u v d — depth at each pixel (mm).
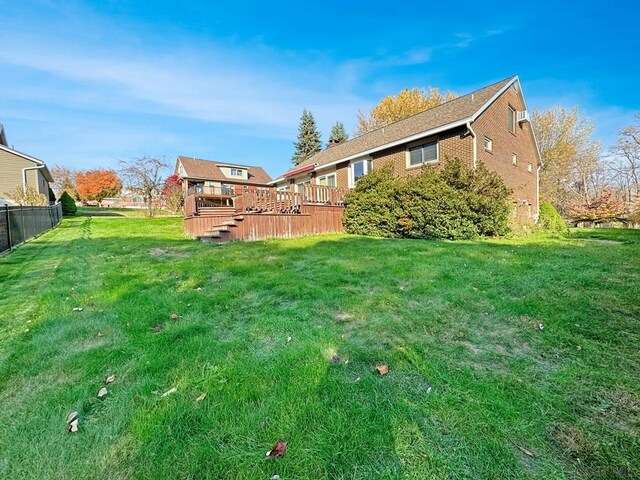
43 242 8367
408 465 1327
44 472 1339
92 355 2301
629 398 1726
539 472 1286
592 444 1418
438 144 10562
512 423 1549
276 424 1560
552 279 4027
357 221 10695
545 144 24797
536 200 15703
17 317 3102
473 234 8641
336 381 1915
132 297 3609
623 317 2775
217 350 2334
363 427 1529
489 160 10711
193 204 10094
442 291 3629
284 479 1271
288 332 2670
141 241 8492
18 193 14984
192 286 4055
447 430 1514
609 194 19609
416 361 2141
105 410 1716
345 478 1276
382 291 3725
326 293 3646
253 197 8922
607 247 6938
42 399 1814
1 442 1494
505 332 2592
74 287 4062
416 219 9156
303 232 10125
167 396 1796
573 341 2385
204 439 1479
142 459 1385
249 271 4789
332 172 14875
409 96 25859
